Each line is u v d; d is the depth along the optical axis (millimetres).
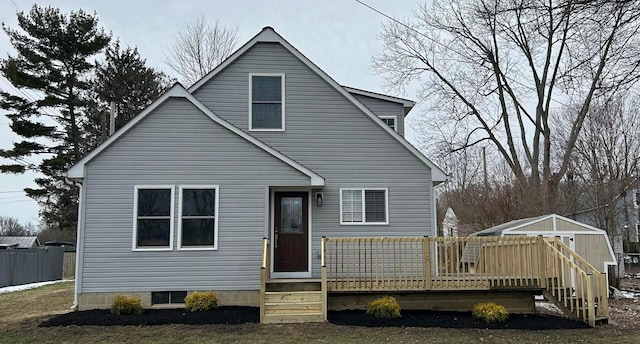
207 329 10000
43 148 30406
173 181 12109
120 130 12055
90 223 11836
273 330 9930
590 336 9805
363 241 11703
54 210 31594
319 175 12719
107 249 11805
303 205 13148
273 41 13773
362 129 13602
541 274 11578
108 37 31516
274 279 12383
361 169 13430
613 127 26906
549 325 10586
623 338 9664
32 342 9133
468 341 9266
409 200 13375
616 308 14469
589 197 28391
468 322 10664
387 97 15602
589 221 30203
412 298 11961
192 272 11961
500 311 10781
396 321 10688
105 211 11891
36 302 14992
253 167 12352
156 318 10742
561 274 11328
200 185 12172
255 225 12203
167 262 11930
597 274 11133
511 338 9539
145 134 12156
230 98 13578
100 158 12008
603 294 11094
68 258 29484
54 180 30922
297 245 12977
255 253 12148
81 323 10438
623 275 26844
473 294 12047
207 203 12180
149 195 12062
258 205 12266
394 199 13344
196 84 13461
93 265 11758
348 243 11602
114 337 9414
